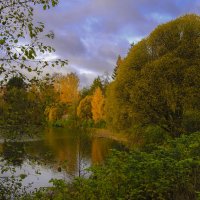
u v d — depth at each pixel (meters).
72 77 64.19
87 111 65.69
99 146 33.44
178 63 29.98
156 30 32.94
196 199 6.41
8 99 6.34
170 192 7.10
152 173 6.79
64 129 53.44
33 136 6.59
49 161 7.59
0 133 6.47
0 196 6.83
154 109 30.39
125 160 7.16
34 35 6.25
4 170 6.80
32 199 7.13
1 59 6.15
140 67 32.81
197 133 8.66
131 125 31.55
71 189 7.19
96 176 7.35
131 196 6.66
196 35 32.00
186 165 7.03
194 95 29.11
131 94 30.70
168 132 27.72
